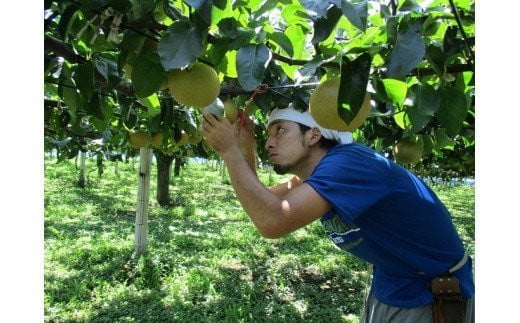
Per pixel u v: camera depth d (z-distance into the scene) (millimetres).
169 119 2209
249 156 2000
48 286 4836
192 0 1088
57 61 1777
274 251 7035
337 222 1715
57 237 7375
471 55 1237
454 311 1669
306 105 1709
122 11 1215
